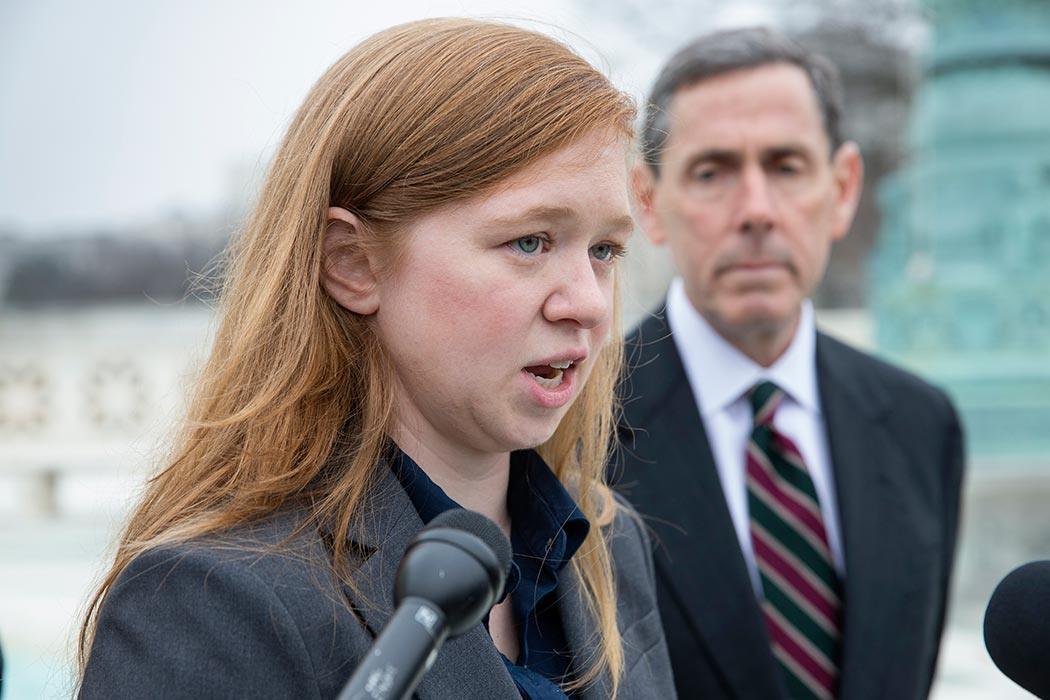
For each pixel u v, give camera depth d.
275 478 1.67
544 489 1.88
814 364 3.17
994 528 9.10
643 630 2.14
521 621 1.83
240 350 1.72
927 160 11.28
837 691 2.87
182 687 1.51
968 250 11.02
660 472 2.94
